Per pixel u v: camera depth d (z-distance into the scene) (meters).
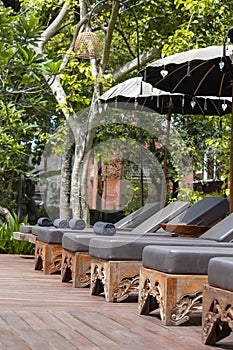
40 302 4.59
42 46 9.92
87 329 3.60
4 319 3.79
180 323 3.86
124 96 7.70
